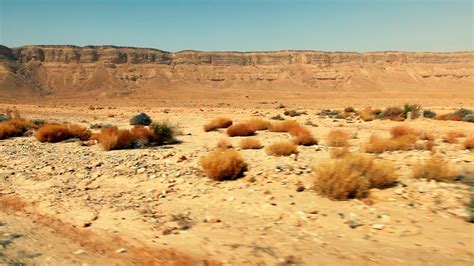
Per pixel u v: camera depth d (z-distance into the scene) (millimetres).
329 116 50375
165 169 14711
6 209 10664
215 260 7121
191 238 8156
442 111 60656
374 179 10812
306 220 8953
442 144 21016
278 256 7148
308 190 11031
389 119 42906
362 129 32781
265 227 8672
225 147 20812
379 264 6742
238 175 12883
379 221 8641
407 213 9016
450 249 7223
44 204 10922
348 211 9328
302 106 100750
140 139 22438
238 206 10195
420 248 7312
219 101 153750
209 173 12805
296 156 16531
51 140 25656
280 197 10578
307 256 7117
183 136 28078
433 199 9766
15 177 14641
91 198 11438
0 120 41156
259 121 33406
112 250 7699
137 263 7109
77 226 9117
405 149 18234
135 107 103312
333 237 7984
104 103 145500
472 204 9031
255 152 18500
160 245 7863
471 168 13391
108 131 24734
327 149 19156
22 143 25359
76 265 7023
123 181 13359
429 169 11594
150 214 9758
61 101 174375
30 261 7164
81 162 17000
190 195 11391
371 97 164375
